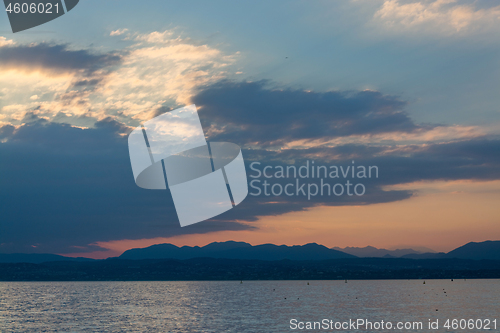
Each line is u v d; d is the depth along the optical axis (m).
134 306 163.25
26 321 115.88
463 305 158.50
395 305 160.88
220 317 123.25
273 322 111.38
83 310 147.12
